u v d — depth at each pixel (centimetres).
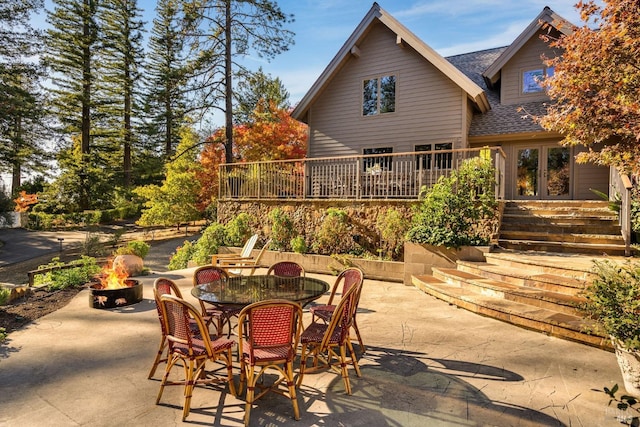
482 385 360
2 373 386
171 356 332
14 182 3055
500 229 917
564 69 478
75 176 2586
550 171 1275
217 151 2239
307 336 368
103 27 2688
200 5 1689
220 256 907
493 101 1412
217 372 395
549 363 410
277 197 1230
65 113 2612
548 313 525
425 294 761
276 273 547
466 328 534
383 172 1146
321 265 1027
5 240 1944
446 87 1306
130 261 943
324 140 1536
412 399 334
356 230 1059
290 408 320
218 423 297
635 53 412
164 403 328
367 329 533
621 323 326
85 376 380
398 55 1389
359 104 1469
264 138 2081
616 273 354
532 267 671
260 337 306
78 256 1628
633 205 766
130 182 2956
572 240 820
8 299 666
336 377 381
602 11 435
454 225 858
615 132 443
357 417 304
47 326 542
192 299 703
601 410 314
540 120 521
